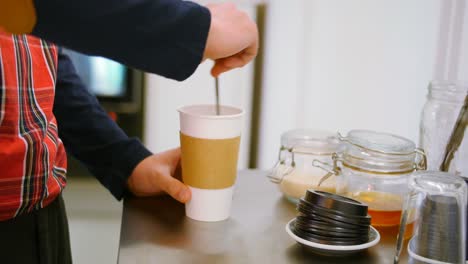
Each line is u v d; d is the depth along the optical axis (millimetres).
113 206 1933
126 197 834
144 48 519
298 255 629
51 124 726
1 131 612
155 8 512
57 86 849
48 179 696
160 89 1734
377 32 1404
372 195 726
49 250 706
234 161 726
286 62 1655
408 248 604
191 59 542
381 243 670
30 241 678
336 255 627
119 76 1701
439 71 1128
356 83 1497
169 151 854
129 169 827
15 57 623
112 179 838
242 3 1656
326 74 1567
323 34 1549
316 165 817
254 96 1734
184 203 786
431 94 785
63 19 476
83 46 502
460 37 1047
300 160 832
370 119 1472
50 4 466
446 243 568
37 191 667
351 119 1534
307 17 1576
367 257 629
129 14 498
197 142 701
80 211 1909
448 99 763
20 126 633
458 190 573
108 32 497
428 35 1199
